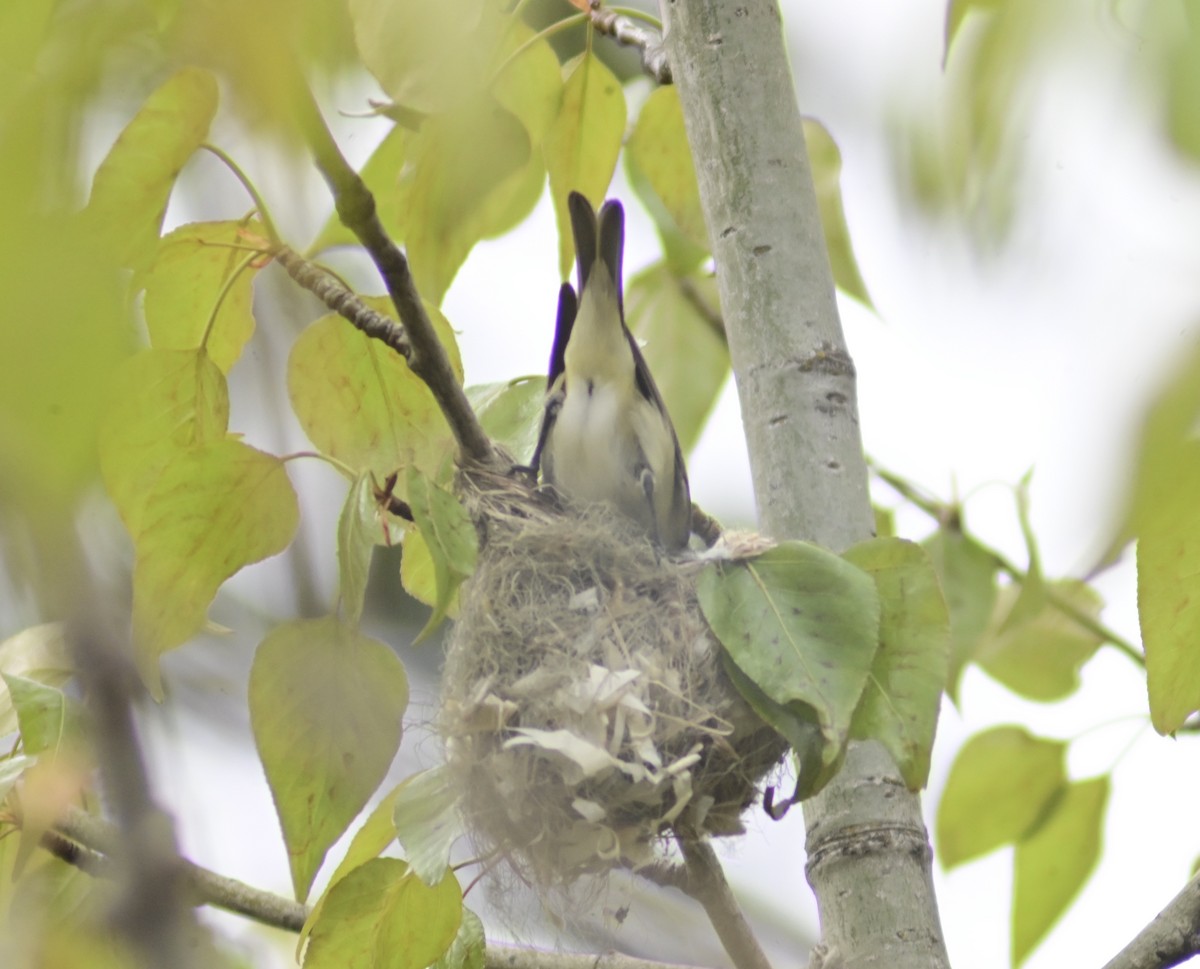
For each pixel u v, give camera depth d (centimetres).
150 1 204
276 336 589
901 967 508
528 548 661
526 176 664
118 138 434
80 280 146
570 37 894
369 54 324
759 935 997
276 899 567
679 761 556
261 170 215
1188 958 505
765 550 473
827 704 429
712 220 626
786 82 636
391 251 484
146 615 524
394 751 516
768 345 599
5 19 174
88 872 496
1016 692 752
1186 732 678
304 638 516
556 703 583
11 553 188
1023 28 279
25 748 477
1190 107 216
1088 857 674
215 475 529
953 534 760
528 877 586
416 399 610
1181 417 221
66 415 144
